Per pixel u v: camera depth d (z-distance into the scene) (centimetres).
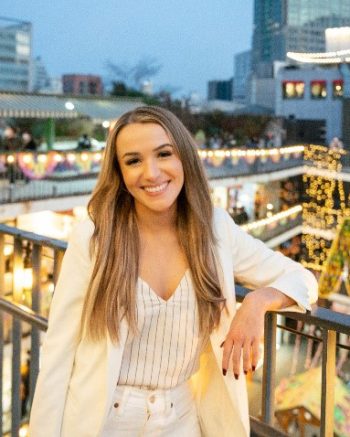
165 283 166
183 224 167
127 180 163
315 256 2627
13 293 264
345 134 4100
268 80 5938
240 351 157
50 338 167
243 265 177
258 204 2677
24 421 800
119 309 159
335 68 4316
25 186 1548
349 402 475
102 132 3338
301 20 15412
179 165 163
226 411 171
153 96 4956
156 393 166
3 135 2283
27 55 6888
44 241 239
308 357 313
